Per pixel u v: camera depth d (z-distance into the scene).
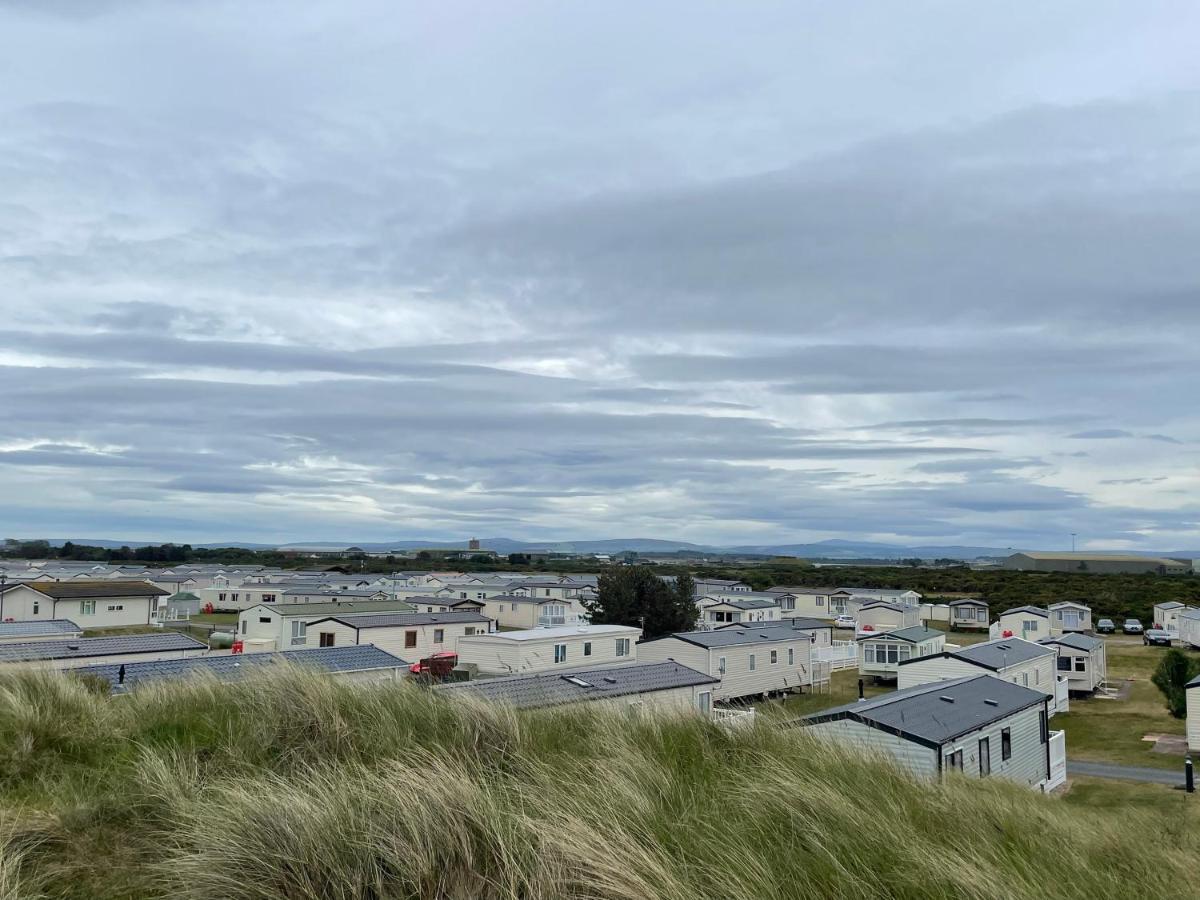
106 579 68.12
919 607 62.09
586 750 6.18
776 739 6.46
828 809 4.51
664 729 6.65
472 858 3.76
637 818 4.32
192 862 3.77
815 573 103.31
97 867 4.01
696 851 4.00
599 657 32.62
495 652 30.48
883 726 13.09
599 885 3.48
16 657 24.67
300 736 6.13
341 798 4.20
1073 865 4.46
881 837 4.25
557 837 3.82
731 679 32.78
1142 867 4.85
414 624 39.53
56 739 5.99
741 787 5.07
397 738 6.18
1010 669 27.64
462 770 4.85
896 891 3.80
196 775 5.18
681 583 48.41
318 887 3.62
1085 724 29.84
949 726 14.46
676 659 32.44
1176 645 53.19
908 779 5.88
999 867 4.12
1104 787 20.84
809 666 37.41
